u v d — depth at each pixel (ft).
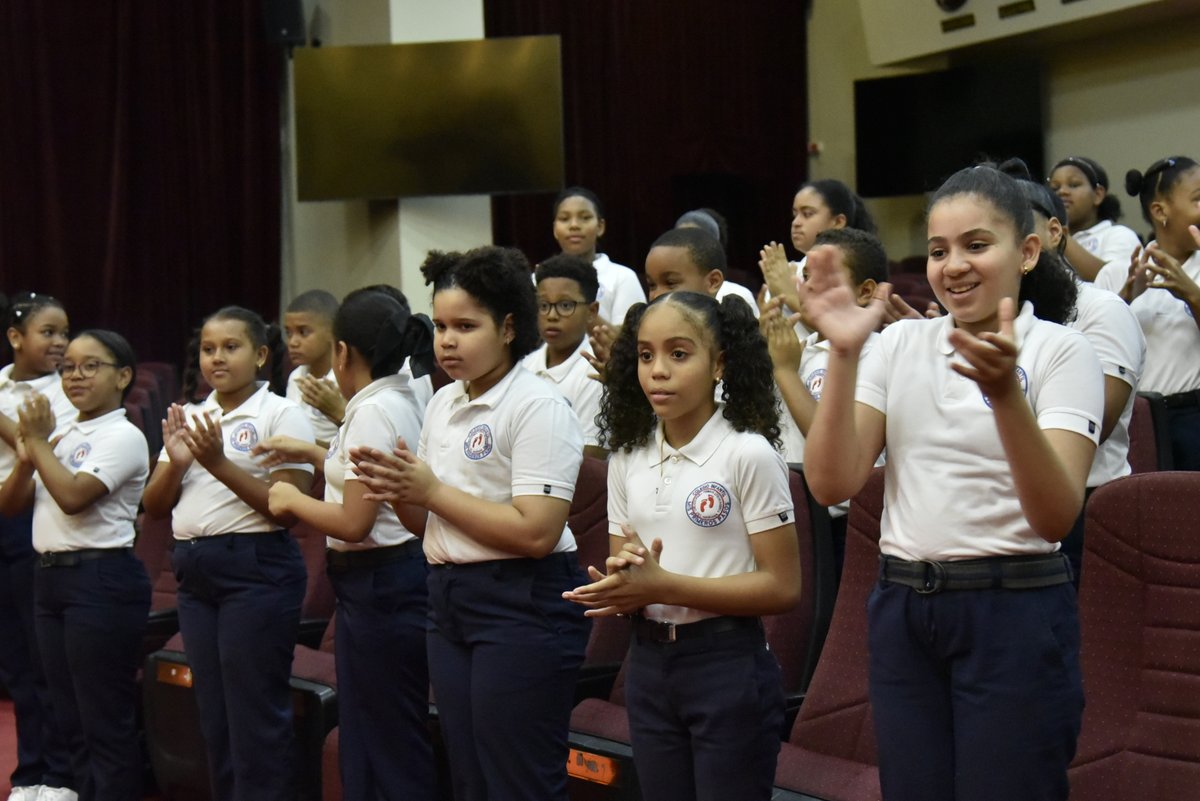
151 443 17.19
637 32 29.60
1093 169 16.21
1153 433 10.10
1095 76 27.68
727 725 6.82
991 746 5.70
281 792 10.37
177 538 10.66
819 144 31.81
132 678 11.63
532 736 8.04
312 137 22.54
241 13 24.98
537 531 7.94
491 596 8.05
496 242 28.37
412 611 9.62
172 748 11.93
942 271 5.83
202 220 25.08
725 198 30.91
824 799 7.84
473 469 8.21
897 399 6.12
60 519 11.44
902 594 5.99
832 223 13.12
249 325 10.98
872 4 29.58
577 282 12.07
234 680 10.32
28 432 11.26
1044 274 6.28
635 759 7.18
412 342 9.67
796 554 7.04
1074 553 9.23
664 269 11.21
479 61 22.41
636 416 7.42
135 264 24.77
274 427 10.68
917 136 29.25
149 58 24.66
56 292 24.32
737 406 7.16
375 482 7.72
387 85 22.48
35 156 24.13
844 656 8.91
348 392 9.68
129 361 12.01
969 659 5.80
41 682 13.17
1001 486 5.79
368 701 9.61
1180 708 7.54
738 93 30.83
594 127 29.22
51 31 24.09
